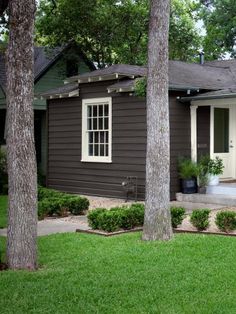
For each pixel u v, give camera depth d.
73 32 24.53
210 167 14.69
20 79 7.23
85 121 16.58
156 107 9.09
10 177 7.35
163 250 8.35
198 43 28.05
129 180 15.16
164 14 9.04
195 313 5.46
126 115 15.20
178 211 10.36
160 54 9.06
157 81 9.08
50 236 9.67
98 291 6.21
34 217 7.39
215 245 8.68
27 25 7.21
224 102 14.18
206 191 14.64
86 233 9.97
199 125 15.30
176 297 5.97
